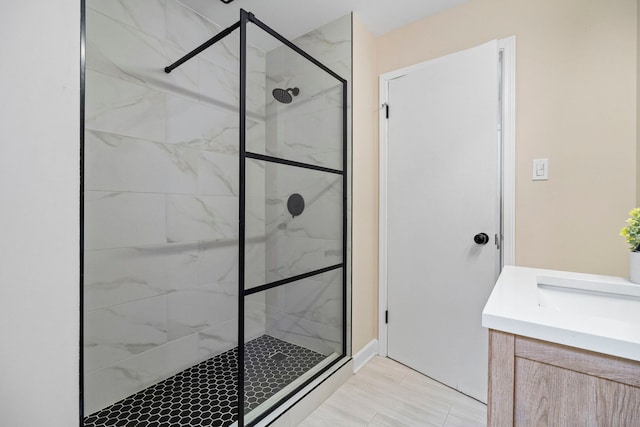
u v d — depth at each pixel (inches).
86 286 57.1
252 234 60.4
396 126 79.8
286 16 75.9
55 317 33.1
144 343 65.7
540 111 61.2
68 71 34.0
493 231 62.2
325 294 74.6
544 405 25.8
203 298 77.3
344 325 76.0
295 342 68.2
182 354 72.7
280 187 65.6
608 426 23.2
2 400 29.9
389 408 61.3
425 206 73.5
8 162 30.0
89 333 57.5
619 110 54.0
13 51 30.3
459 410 60.6
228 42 82.5
